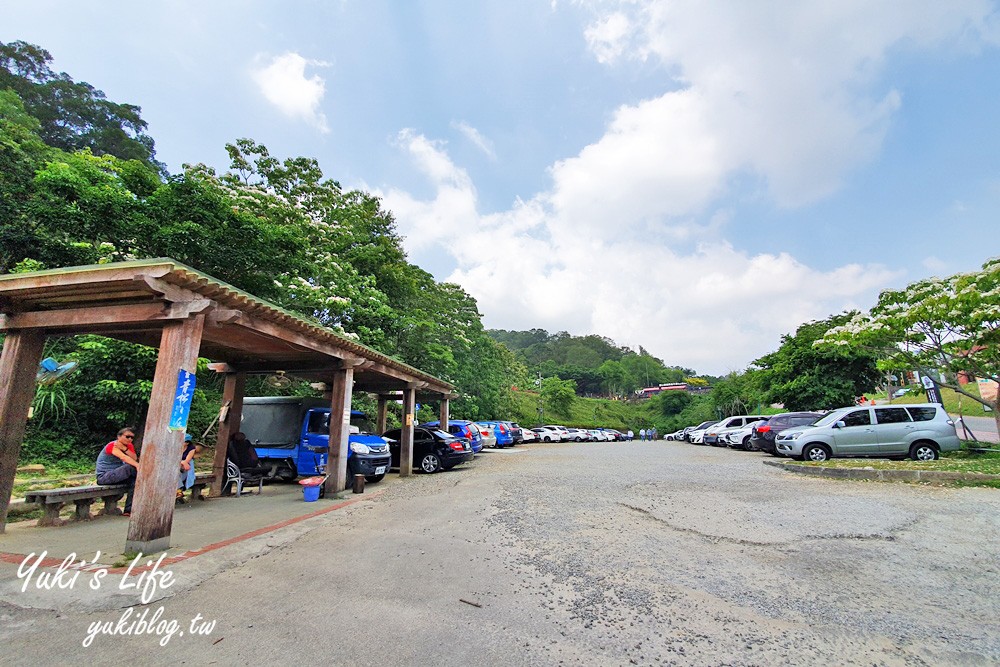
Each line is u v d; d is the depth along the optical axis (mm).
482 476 12211
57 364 11812
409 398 13648
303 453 12062
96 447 11906
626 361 113875
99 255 12484
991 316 10914
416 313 23609
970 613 3742
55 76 35188
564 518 7055
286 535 6230
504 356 41062
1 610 3869
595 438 42969
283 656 3174
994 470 9508
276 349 9133
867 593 4156
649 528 6391
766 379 26859
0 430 6230
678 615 3771
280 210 17609
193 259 12453
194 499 9352
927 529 6082
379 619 3736
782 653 3182
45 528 6727
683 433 41781
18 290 5895
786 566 4855
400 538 6070
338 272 17969
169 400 5531
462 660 3115
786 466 12344
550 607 3949
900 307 13031
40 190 12594
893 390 25547
